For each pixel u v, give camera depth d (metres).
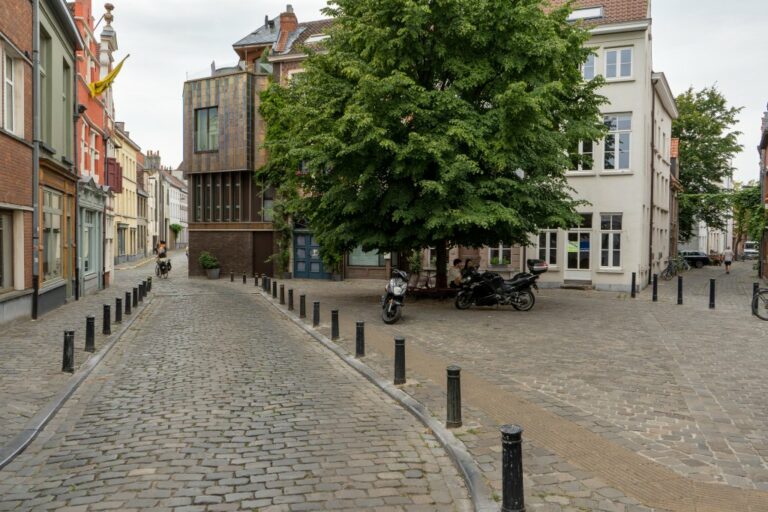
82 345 11.34
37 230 15.27
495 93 16.53
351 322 14.81
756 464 5.28
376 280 31.62
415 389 8.02
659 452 5.58
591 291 24.45
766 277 32.03
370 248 18.31
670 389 7.92
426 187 15.00
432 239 18.22
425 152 15.38
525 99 14.53
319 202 19.25
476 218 15.29
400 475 5.25
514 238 18.28
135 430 6.46
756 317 15.31
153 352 11.11
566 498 4.62
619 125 25.06
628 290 24.66
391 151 15.88
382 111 15.70
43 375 8.79
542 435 6.07
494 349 10.95
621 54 24.97
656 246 30.61
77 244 20.61
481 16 15.91
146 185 72.88
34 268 15.21
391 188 16.98
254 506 4.62
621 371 9.02
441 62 16.98
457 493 4.90
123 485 5.00
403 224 17.70
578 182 25.31
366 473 5.29
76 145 20.28
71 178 19.47
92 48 26.12
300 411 7.20
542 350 10.80
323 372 9.49
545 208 17.55
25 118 14.70
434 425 6.45
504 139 15.42
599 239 25.14
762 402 7.29
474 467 5.23
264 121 34.19
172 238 87.56
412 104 15.73
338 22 17.78
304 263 33.62
